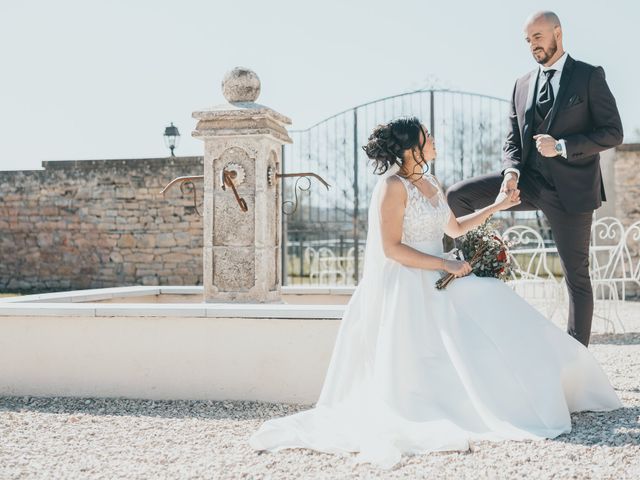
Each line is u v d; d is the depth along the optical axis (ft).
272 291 16.07
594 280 23.47
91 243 38.83
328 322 12.80
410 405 10.09
